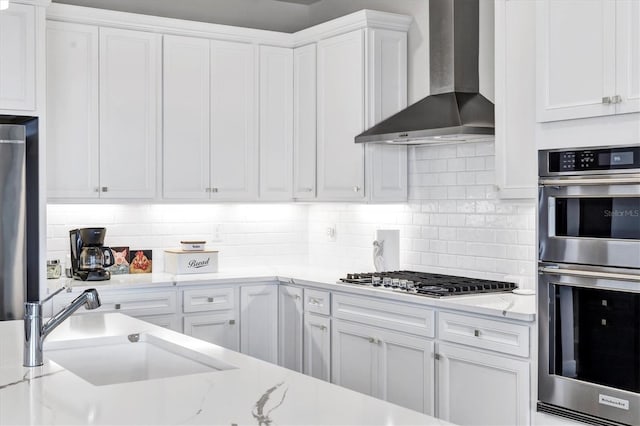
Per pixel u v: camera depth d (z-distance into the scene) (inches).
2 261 163.8
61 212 198.7
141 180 195.8
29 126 171.6
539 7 132.8
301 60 213.2
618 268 120.3
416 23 196.2
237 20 226.1
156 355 109.1
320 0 231.8
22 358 95.4
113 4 207.2
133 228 209.2
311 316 189.8
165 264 208.2
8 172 164.4
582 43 126.0
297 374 86.1
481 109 165.3
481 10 176.6
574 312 126.8
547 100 131.6
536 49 133.3
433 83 176.4
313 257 236.1
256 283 200.1
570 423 127.0
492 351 140.3
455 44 171.0
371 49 191.6
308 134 210.8
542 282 131.4
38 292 170.6
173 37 199.8
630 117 119.2
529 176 148.2
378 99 192.9
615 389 120.0
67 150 186.1
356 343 174.9
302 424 66.7
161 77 198.2
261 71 212.4
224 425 66.4
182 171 201.3
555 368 129.6
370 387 170.4
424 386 155.2
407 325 158.9
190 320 190.4
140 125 195.5
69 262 194.9
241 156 209.8
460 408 147.6
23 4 169.0
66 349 106.3
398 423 67.2
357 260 217.2
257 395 76.5
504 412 138.3
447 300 149.1
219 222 223.0
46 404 73.4
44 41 171.8
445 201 188.1
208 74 204.7
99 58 190.1
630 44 119.0
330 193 203.0
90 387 80.0
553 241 130.0
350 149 195.6
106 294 179.2
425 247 194.2
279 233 233.8
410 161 198.4
